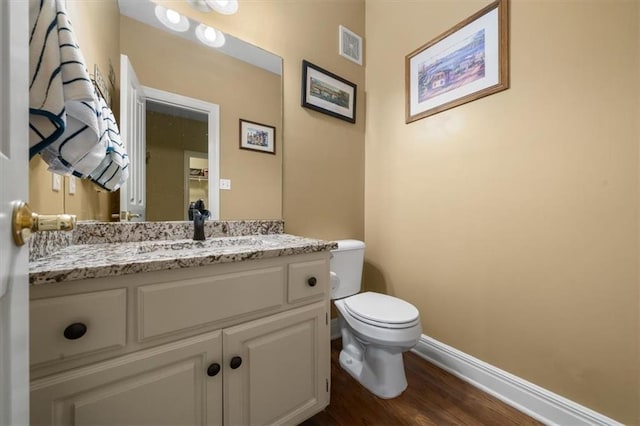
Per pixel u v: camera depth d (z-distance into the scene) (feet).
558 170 3.69
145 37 4.11
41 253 2.49
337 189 6.29
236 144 4.91
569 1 3.58
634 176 3.12
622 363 3.21
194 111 4.52
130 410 2.28
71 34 2.22
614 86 3.25
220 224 4.68
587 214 3.46
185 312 2.53
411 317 4.20
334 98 6.17
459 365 4.81
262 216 5.18
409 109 5.68
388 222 6.23
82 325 2.02
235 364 2.81
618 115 3.22
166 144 4.27
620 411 3.22
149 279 2.35
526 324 4.02
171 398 2.49
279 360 3.24
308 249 3.48
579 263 3.53
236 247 3.41
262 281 3.07
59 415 2.00
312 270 3.58
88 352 2.08
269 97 5.26
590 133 3.43
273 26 5.31
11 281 1.21
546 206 3.81
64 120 2.07
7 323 1.18
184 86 4.43
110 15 3.77
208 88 4.65
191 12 4.49
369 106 6.71
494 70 4.30
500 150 4.28
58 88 2.03
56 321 1.96
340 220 6.34
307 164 5.79
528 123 3.97
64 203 2.97
